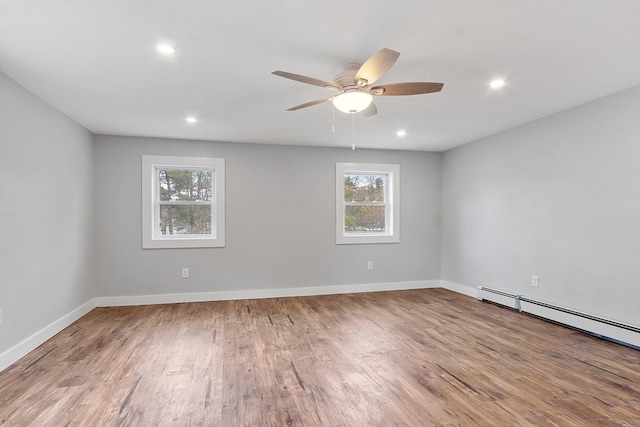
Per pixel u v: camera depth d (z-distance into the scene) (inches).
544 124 146.9
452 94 118.5
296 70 98.1
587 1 67.2
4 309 101.0
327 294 200.8
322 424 74.3
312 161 200.7
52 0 65.3
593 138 126.9
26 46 83.8
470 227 194.5
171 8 68.6
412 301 183.0
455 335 129.4
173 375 96.9
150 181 177.5
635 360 105.9
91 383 92.2
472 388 89.4
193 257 183.0
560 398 84.4
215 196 187.9
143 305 174.7
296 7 68.5
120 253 174.2
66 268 140.4
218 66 95.6
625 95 116.0
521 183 159.6
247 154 191.3
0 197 99.5
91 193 166.9
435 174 219.6
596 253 126.4
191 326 140.5
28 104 113.3
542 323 143.6
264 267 192.9
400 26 75.8
